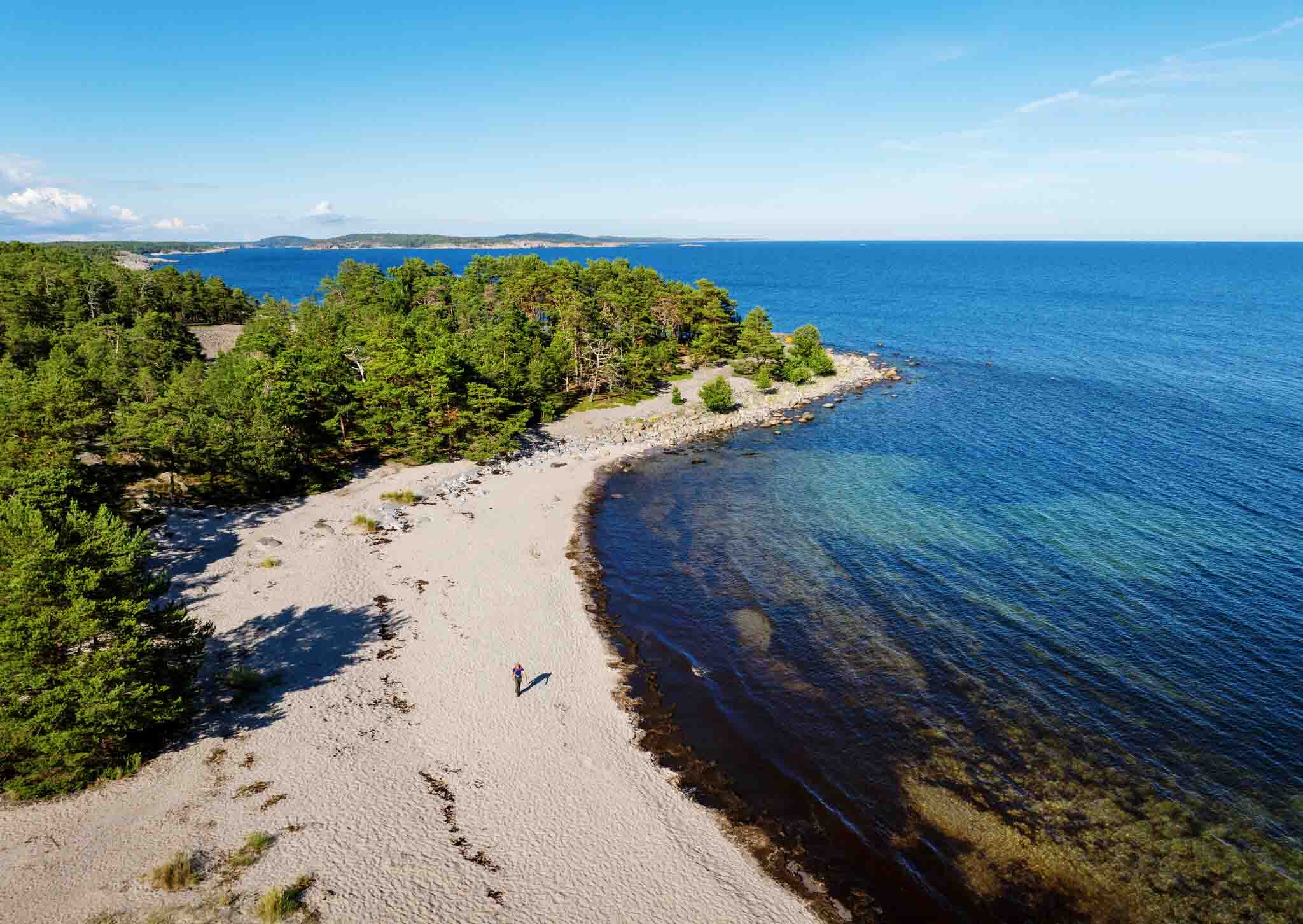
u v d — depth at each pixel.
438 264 163.38
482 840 29.97
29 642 29.30
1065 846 30.09
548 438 89.06
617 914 26.95
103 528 32.81
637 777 34.22
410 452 78.38
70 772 31.02
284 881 26.98
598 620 48.38
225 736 35.06
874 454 84.31
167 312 143.75
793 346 128.88
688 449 87.81
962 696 39.97
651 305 129.62
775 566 56.34
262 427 63.12
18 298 104.50
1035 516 63.84
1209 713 37.88
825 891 28.36
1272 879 28.25
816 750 36.25
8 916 24.47
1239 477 70.81
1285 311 197.12
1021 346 151.62
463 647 44.25
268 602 48.03
